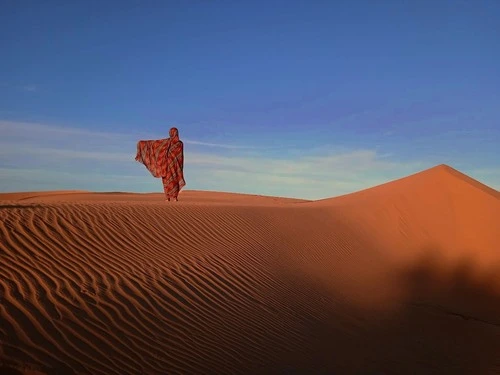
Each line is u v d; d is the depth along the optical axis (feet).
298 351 29.76
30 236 34.50
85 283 29.99
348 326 37.63
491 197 91.91
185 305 31.45
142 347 24.72
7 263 29.96
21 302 25.53
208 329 29.19
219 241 46.78
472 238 80.28
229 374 24.31
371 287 52.21
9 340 21.83
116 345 24.16
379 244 72.23
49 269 30.60
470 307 55.11
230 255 44.09
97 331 24.89
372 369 29.76
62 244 34.94
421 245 76.18
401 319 43.73
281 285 41.68
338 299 43.96
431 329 42.37
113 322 26.30
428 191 93.71
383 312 44.45
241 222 55.16
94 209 43.73
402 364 31.86
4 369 19.60
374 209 85.71
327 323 36.78
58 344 22.70
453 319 46.88
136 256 36.99
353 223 76.69
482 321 48.62
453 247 77.20
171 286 33.53
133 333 25.86
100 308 27.35
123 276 32.55
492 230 82.43
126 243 39.04
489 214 86.79
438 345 37.86
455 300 56.80
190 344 26.55
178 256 39.70
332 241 63.57
